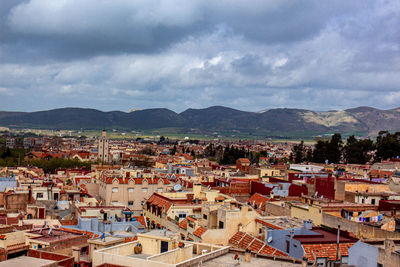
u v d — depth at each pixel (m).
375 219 76.25
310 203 88.25
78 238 56.94
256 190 124.56
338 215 80.56
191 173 176.12
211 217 74.44
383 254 48.28
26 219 81.88
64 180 166.50
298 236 58.75
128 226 74.56
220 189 124.25
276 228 64.19
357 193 94.25
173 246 51.56
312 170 168.62
